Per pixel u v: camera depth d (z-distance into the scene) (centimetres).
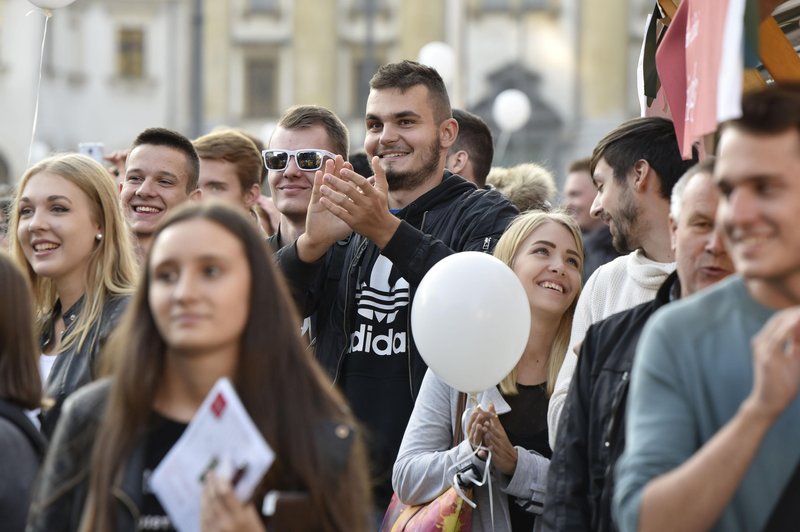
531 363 678
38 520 447
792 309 378
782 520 396
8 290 539
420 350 635
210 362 440
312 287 768
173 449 411
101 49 7494
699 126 524
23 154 7200
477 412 622
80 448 448
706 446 382
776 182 385
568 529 517
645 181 615
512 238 689
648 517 384
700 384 407
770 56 603
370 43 7506
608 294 613
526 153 7244
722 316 411
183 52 7544
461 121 980
